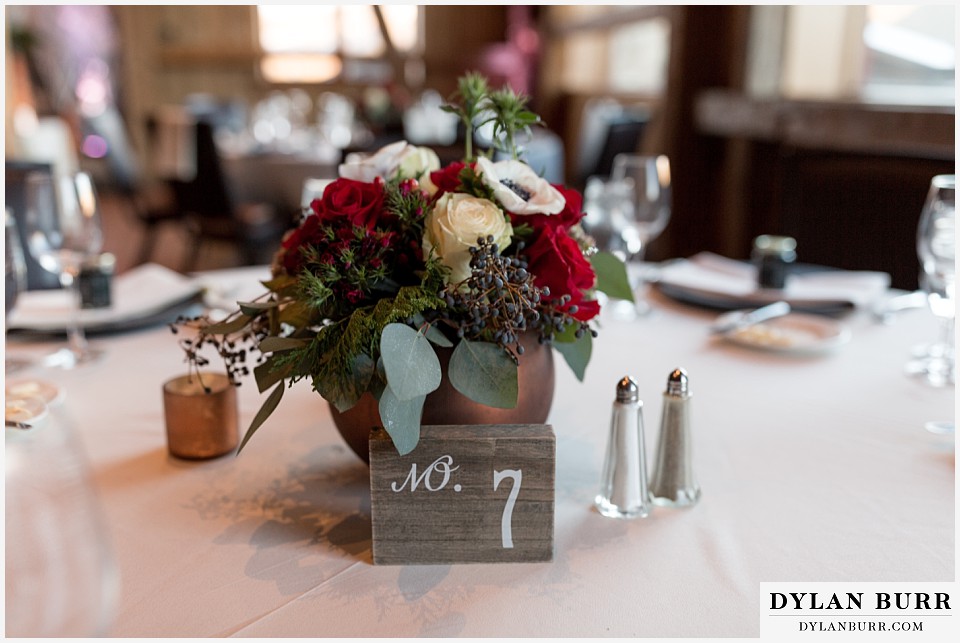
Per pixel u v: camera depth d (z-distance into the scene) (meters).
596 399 1.01
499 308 0.65
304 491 0.78
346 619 0.58
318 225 0.71
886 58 3.04
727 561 0.66
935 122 2.30
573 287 0.68
